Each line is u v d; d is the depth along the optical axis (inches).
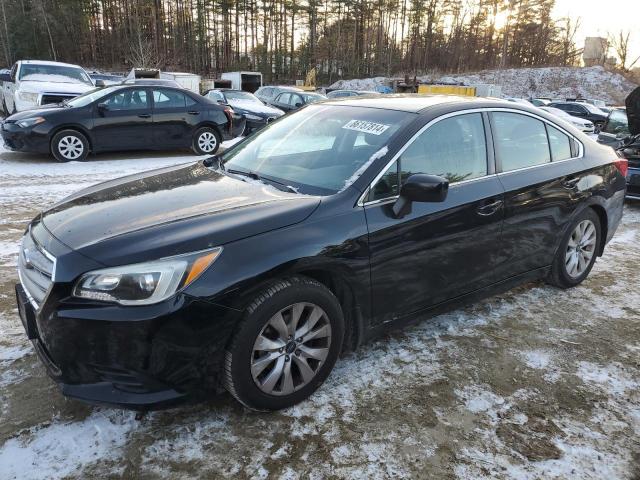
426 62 3065.9
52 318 89.7
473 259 133.0
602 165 170.2
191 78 1104.2
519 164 146.0
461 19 3159.5
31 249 103.0
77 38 2447.1
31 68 517.7
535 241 150.1
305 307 103.4
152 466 89.8
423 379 118.4
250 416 103.5
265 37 2987.2
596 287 176.9
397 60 3061.0
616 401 113.9
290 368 103.7
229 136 450.3
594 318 153.4
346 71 2950.3
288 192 115.9
